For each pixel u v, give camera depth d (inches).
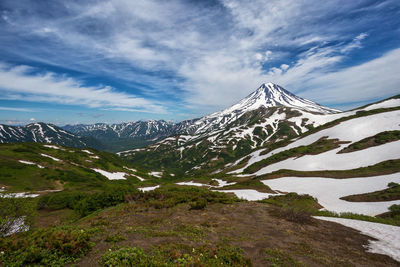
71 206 1429.6
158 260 277.3
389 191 1397.6
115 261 264.7
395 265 334.6
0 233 391.9
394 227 584.4
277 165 3528.5
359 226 597.3
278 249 370.0
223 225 538.9
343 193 1598.2
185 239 394.0
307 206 1114.1
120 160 6043.3
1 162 2679.6
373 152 2714.1
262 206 832.9
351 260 345.4
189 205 824.3
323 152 3361.2
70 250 293.0
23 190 2180.1
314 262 325.4
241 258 306.5
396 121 3678.6
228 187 2145.7
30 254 262.1
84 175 3393.2
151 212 708.7
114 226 506.3
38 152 3809.1
